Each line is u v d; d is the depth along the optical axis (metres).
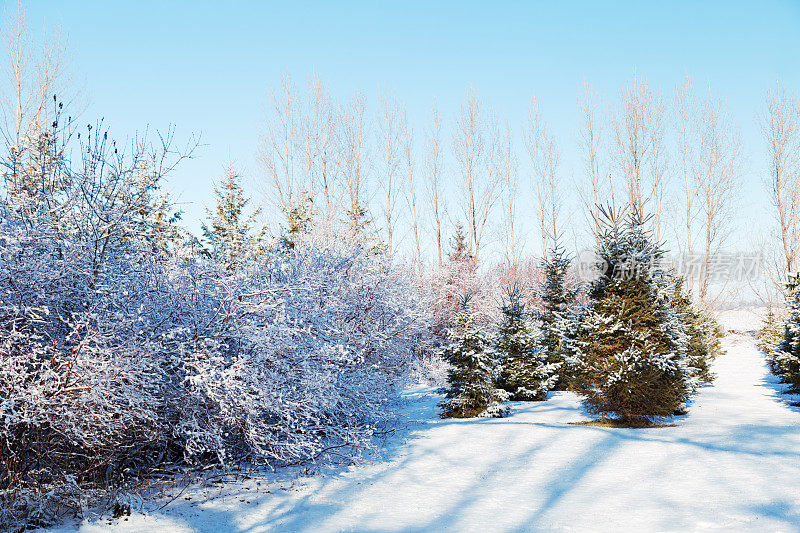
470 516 6.46
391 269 14.16
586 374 13.95
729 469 8.22
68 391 5.82
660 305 13.92
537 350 19.80
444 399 16.36
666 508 6.49
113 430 6.36
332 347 8.43
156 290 7.39
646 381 12.98
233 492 7.32
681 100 41.47
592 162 40.12
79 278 6.70
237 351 7.65
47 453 6.21
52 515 5.71
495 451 10.21
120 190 7.24
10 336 5.84
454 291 30.47
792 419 13.98
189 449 7.05
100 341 6.02
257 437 7.72
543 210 41.22
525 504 6.95
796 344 19.02
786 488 7.04
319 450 9.14
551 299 23.75
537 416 15.17
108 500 6.30
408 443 10.96
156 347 6.54
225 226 20.45
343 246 14.46
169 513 6.25
